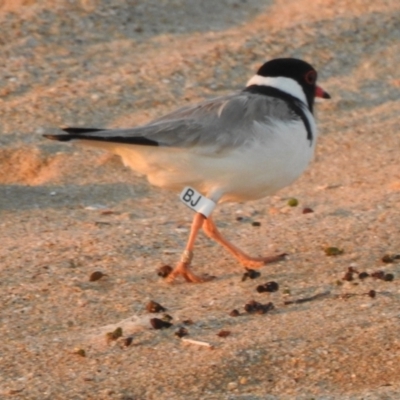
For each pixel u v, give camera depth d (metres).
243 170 10.20
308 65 11.23
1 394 8.48
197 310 9.95
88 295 10.43
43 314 10.04
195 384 8.52
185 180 10.31
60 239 12.01
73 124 15.62
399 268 10.64
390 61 17.69
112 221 12.82
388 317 9.40
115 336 9.35
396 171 14.12
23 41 18.28
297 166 10.56
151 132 10.03
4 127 15.48
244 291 10.40
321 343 9.00
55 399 8.37
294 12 19.44
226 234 12.17
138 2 19.64
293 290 10.33
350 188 13.72
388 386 8.38
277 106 10.52
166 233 12.22
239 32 18.78
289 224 12.33
